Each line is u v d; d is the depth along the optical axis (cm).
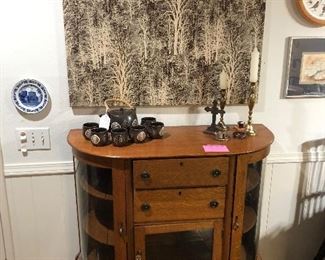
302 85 182
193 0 161
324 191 204
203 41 167
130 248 158
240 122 176
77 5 157
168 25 164
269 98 183
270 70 179
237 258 165
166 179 148
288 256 214
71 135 166
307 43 176
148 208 151
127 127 158
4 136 175
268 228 208
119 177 147
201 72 172
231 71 173
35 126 176
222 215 157
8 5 158
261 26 168
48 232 195
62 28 163
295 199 204
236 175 152
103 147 152
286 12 171
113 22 161
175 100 175
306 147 194
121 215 153
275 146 192
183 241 162
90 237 169
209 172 149
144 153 145
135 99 173
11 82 168
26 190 186
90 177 159
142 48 166
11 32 161
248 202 169
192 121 182
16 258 197
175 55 168
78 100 170
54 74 169
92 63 166
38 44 164
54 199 189
